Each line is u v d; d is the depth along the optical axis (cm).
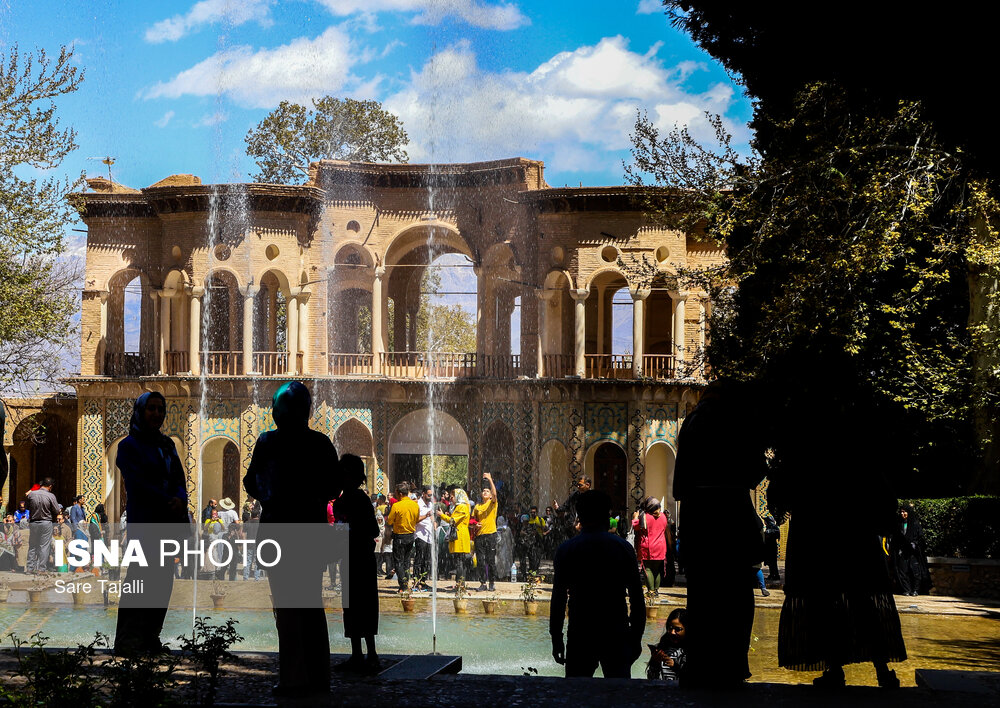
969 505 2402
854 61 1067
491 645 1691
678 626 966
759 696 721
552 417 3706
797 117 2217
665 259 3653
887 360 2395
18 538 2652
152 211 4034
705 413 755
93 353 4034
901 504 2444
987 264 2267
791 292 2250
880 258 2192
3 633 1557
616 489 3962
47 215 3294
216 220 3778
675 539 2614
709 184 2591
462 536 2328
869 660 775
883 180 2222
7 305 3203
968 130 997
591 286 4281
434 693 739
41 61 3250
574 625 848
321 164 3931
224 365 4031
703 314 3797
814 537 785
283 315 5309
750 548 746
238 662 855
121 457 915
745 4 1230
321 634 741
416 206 3994
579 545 853
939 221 2450
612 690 742
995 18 910
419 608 2150
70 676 682
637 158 2639
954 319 2752
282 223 3803
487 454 3928
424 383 3962
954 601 2281
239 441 3775
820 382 2153
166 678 685
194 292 3784
